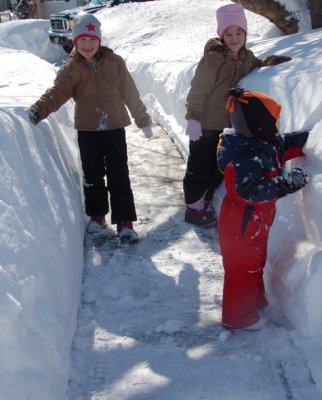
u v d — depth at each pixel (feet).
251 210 6.86
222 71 10.03
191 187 10.58
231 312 7.12
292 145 7.30
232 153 6.81
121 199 10.21
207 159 10.41
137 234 10.36
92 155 10.25
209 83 9.89
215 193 11.05
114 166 10.14
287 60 10.59
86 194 10.62
